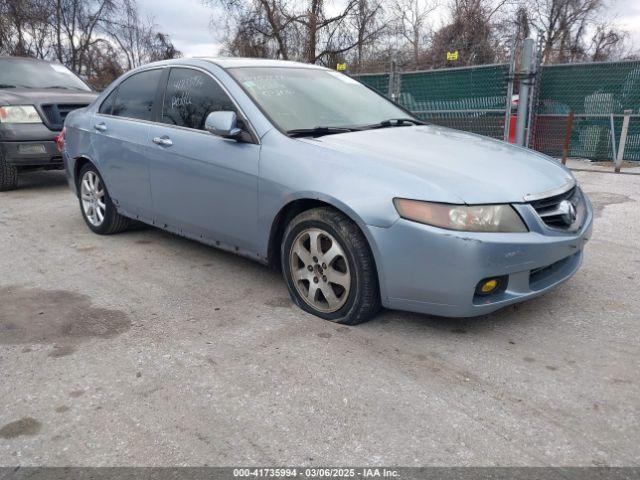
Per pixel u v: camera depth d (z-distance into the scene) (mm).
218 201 3979
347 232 3209
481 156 3516
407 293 3082
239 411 2570
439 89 11117
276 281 4203
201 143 4055
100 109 5301
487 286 2990
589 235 3535
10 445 2361
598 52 26375
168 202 4461
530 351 3078
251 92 3955
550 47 25266
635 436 2352
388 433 2400
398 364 2953
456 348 3113
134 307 3770
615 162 9180
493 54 20094
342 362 2982
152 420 2512
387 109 4617
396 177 3092
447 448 2299
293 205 3555
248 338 3275
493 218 2967
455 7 21609
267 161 3592
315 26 23125
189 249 5051
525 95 9688
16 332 3402
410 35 23516
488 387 2729
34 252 5027
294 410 2570
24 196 7613
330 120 4016
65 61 21312
